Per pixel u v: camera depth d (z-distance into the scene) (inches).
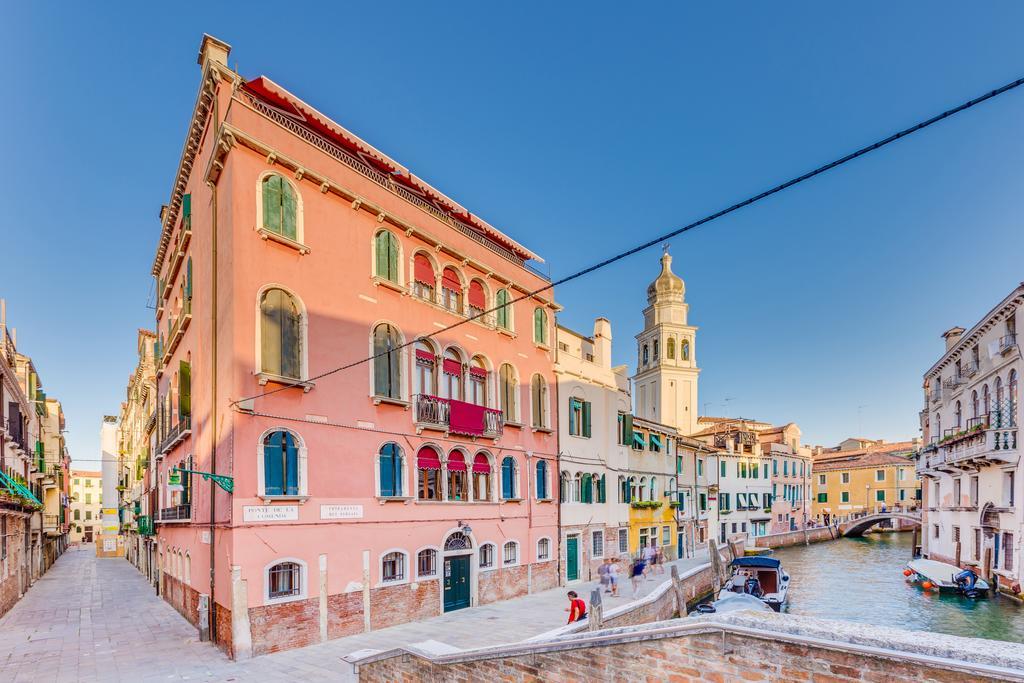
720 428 2058.3
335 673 456.8
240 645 497.0
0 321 988.6
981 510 1075.3
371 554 609.6
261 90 587.2
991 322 1059.3
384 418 647.1
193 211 709.3
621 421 1122.0
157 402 958.4
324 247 616.1
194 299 680.4
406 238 707.4
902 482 2474.2
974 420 1165.1
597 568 997.8
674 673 205.5
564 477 940.0
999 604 975.6
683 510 1437.0
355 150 673.0
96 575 1327.5
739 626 189.6
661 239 237.3
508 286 866.8
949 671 149.8
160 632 616.1
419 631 597.3
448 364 747.4
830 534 2206.0
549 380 929.5
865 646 163.0
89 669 475.8
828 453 3029.0
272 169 581.9
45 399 1585.9
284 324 577.3
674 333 2395.4
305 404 577.0
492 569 768.3
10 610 806.5
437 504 689.6
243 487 520.1
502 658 271.4
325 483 580.7
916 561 1275.8
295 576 551.2
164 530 893.2
